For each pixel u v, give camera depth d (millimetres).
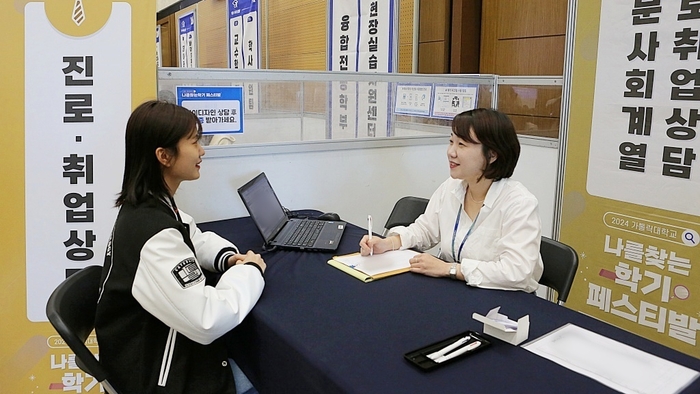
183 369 1188
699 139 2018
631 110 2236
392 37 3215
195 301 1110
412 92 2686
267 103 2246
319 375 1002
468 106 2879
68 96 1794
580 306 2549
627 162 2273
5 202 1781
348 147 2496
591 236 2461
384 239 1712
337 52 3750
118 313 1187
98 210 1839
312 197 2439
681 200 2104
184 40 7441
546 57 3092
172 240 1141
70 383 1854
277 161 2303
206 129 2104
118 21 1798
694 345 2127
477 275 1423
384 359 1027
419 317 1222
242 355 1338
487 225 1580
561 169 2562
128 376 1181
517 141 1536
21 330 1824
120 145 1832
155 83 1842
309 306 1279
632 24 2193
